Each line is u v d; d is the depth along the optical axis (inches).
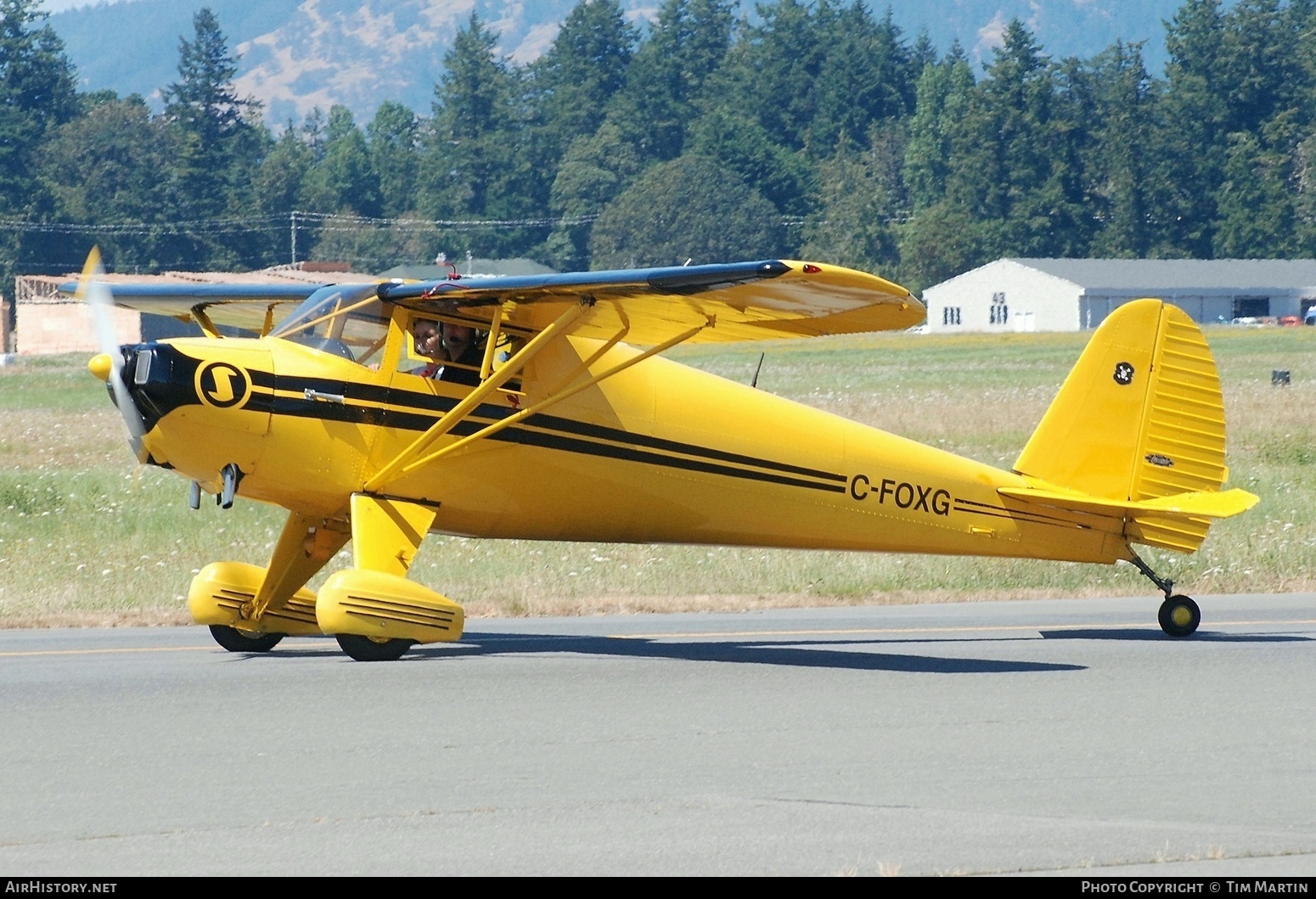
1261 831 571.5
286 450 943.0
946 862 531.8
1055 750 712.4
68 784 633.6
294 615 1014.4
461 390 992.2
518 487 1011.3
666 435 1039.0
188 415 914.1
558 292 910.4
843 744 718.5
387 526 966.4
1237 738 742.5
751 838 560.7
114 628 1125.1
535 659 966.4
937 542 1117.7
